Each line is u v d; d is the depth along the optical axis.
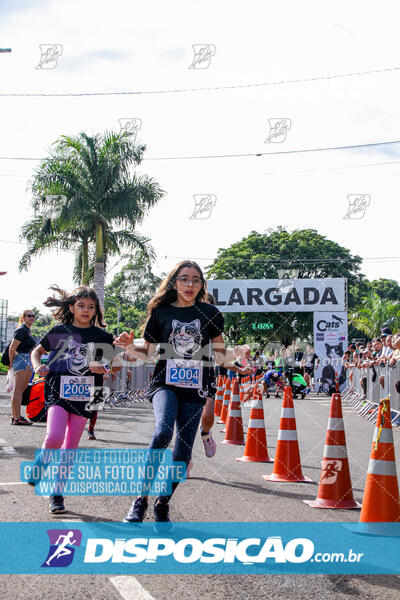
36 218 25.31
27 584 3.30
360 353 18.98
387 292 75.06
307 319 38.03
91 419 9.10
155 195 24.77
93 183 24.42
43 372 4.75
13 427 10.48
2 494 5.36
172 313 4.72
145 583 3.35
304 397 24.36
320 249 44.19
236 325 38.59
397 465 7.07
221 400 14.55
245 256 43.84
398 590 3.33
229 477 6.60
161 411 4.46
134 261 27.94
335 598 3.19
